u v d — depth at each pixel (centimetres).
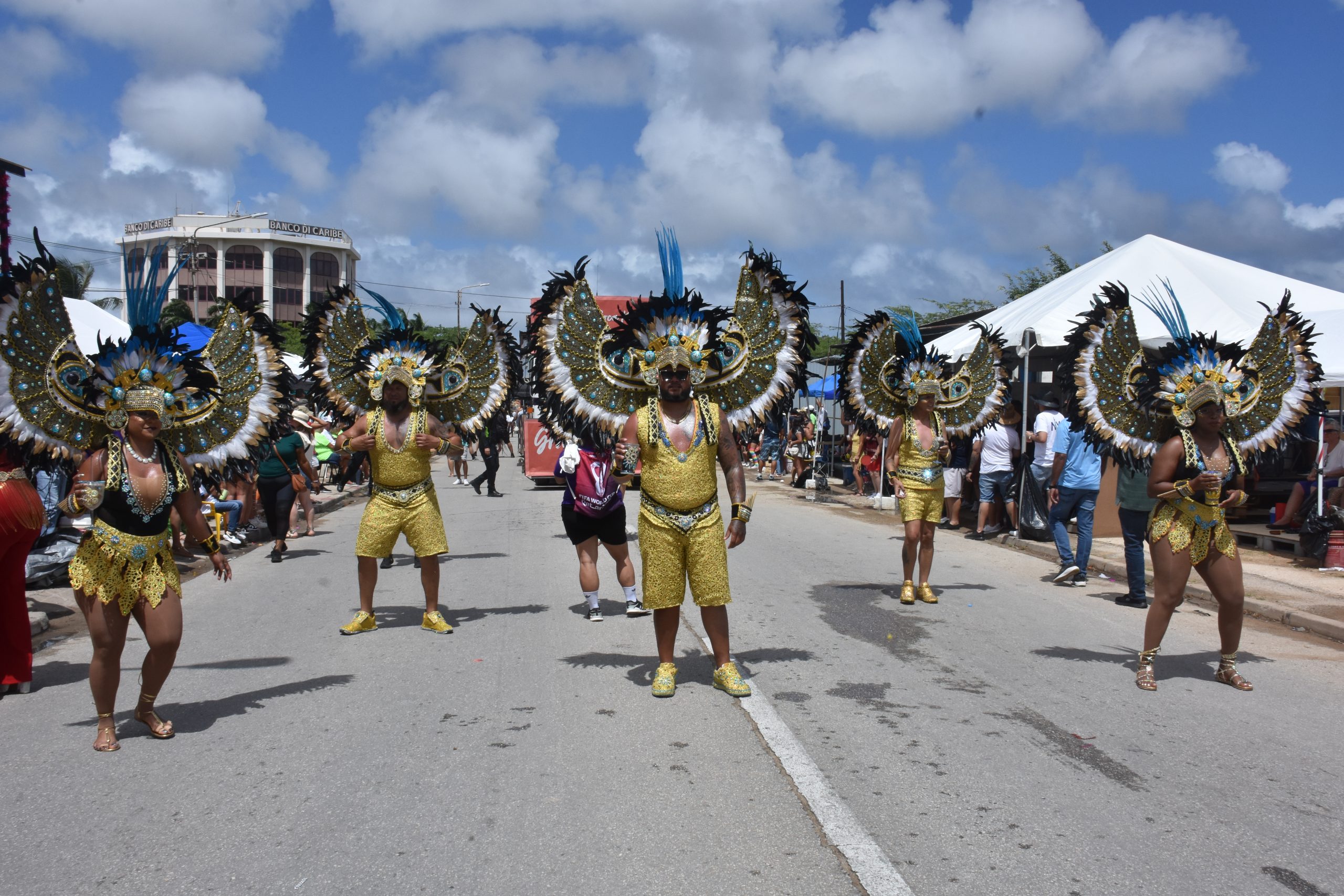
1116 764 450
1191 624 772
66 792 417
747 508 564
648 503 552
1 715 530
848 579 965
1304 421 640
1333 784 428
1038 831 376
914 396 836
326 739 486
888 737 486
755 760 452
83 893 328
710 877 338
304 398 798
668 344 598
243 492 1316
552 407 648
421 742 479
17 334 474
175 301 2703
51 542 944
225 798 409
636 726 502
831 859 352
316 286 6644
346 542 1323
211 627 759
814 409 2456
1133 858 354
